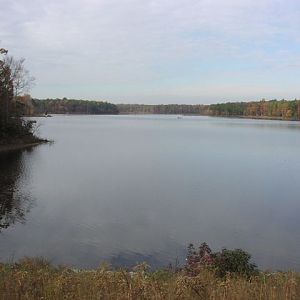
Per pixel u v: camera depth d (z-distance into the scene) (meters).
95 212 23.44
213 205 25.38
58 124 136.50
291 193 29.11
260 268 15.42
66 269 10.45
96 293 6.59
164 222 21.59
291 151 58.66
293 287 7.02
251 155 53.31
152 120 199.75
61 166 41.91
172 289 6.87
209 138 84.00
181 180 34.16
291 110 199.38
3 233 19.34
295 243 18.48
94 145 66.12
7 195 27.48
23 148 59.03
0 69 61.06
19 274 7.58
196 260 10.54
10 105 62.81
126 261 16.03
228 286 7.10
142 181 33.56
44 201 26.02
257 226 21.00
